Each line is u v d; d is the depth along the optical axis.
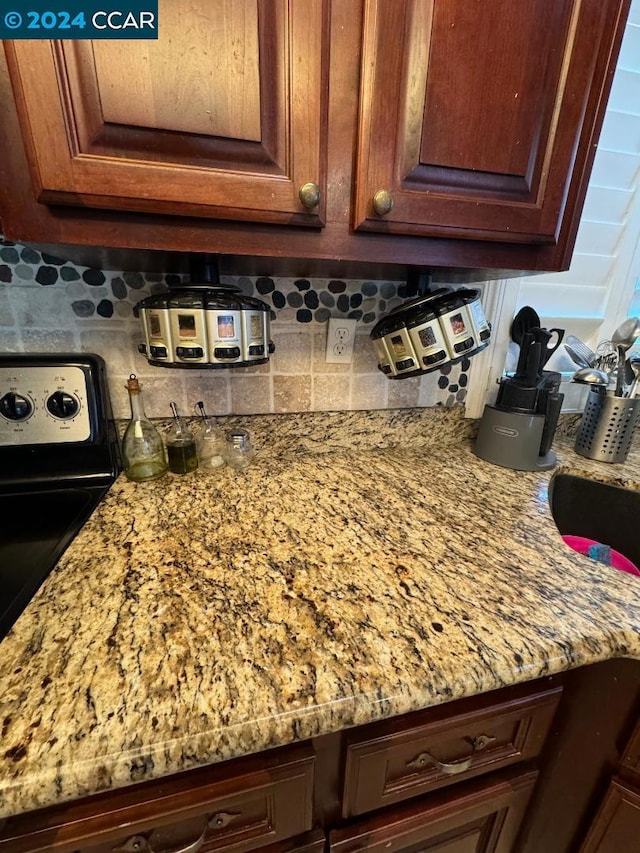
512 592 0.50
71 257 0.60
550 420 0.89
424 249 0.58
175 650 0.39
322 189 0.50
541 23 0.50
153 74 0.42
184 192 0.46
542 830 0.58
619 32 0.53
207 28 0.41
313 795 0.44
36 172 0.42
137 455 0.76
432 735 0.44
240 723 0.33
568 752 0.52
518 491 0.79
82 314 0.74
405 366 0.76
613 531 0.91
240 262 0.64
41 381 0.69
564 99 0.55
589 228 1.02
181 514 0.65
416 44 0.47
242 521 0.64
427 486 0.80
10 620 0.42
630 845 0.53
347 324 0.89
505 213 0.58
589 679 0.48
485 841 0.59
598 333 1.14
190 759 0.32
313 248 0.54
